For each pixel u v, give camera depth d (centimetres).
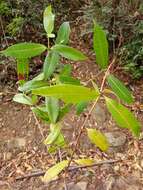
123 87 114
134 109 381
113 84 114
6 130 362
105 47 112
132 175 313
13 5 467
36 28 467
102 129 361
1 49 436
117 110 107
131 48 421
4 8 458
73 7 540
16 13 456
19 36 455
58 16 508
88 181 305
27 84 133
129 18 434
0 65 421
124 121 107
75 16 527
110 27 437
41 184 305
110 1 445
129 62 420
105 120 371
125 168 319
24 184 307
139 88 412
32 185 306
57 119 136
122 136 352
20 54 120
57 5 521
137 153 335
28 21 457
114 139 348
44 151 337
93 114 373
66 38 130
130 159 328
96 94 99
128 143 345
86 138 347
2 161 330
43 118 146
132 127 107
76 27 514
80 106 131
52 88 93
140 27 421
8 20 467
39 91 92
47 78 128
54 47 123
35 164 325
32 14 462
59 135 142
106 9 438
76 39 494
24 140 350
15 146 344
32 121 371
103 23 438
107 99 107
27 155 335
